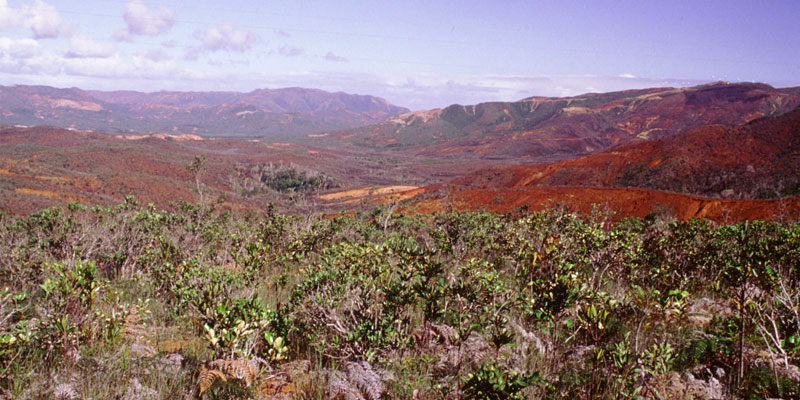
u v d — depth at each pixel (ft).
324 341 21.20
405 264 23.85
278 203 382.42
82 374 17.29
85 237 46.26
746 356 18.35
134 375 17.79
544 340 22.06
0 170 391.86
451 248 43.50
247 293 31.53
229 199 393.09
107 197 357.00
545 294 20.06
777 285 21.22
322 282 26.14
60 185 371.15
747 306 19.19
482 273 26.14
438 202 195.52
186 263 36.29
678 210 164.86
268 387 17.46
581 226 39.65
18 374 16.57
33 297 29.96
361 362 18.93
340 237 66.54
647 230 42.16
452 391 16.48
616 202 180.14
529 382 14.23
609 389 15.87
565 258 31.07
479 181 420.36
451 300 24.89
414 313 26.08
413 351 20.93
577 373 17.56
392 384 17.37
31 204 246.27
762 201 150.00
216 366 17.29
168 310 29.76
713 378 16.89
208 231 60.70
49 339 19.89
